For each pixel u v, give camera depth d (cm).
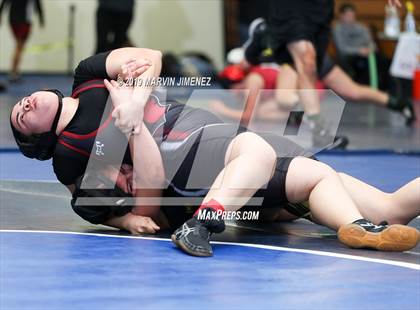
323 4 899
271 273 351
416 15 1802
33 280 332
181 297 312
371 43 1582
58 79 1889
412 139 982
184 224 393
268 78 1053
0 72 2030
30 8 1762
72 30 2019
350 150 839
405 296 316
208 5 2117
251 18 2042
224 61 2116
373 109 1481
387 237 389
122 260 371
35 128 423
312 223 479
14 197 539
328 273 352
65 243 406
